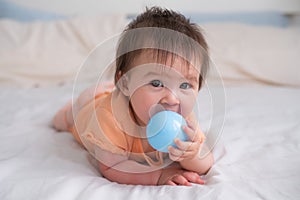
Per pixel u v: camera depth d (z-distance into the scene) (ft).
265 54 5.23
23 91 4.54
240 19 6.49
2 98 4.14
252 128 3.04
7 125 3.14
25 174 2.06
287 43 5.38
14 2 6.19
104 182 2.04
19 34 5.42
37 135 2.87
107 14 6.29
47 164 2.25
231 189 1.87
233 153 2.46
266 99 4.15
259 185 1.95
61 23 5.70
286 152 2.47
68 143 2.75
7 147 2.58
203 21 6.46
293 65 5.14
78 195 1.83
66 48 5.32
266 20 6.49
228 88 4.77
